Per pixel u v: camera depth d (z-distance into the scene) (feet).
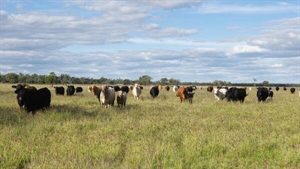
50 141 33.99
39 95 56.39
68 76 400.67
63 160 27.32
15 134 36.50
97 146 31.96
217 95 96.78
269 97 104.53
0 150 29.86
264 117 53.16
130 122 45.14
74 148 30.99
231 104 76.38
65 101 77.92
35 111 55.16
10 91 123.03
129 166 26.20
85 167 25.61
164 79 435.53
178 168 25.68
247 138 35.27
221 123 46.32
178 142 34.45
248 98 106.32
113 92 68.39
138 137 36.32
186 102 80.89
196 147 31.42
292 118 51.75
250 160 28.43
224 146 31.89
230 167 26.50
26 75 372.17
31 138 34.65
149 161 26.84
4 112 52.16
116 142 33.35
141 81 386.52
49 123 42.98
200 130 39.78
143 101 81.97
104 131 38.88
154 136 36.86
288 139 35.35
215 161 27.48
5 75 362.74
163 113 56.18
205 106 69.36
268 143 33.47
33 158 28.25
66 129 39.73
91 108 61.62
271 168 26.61
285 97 122.31
